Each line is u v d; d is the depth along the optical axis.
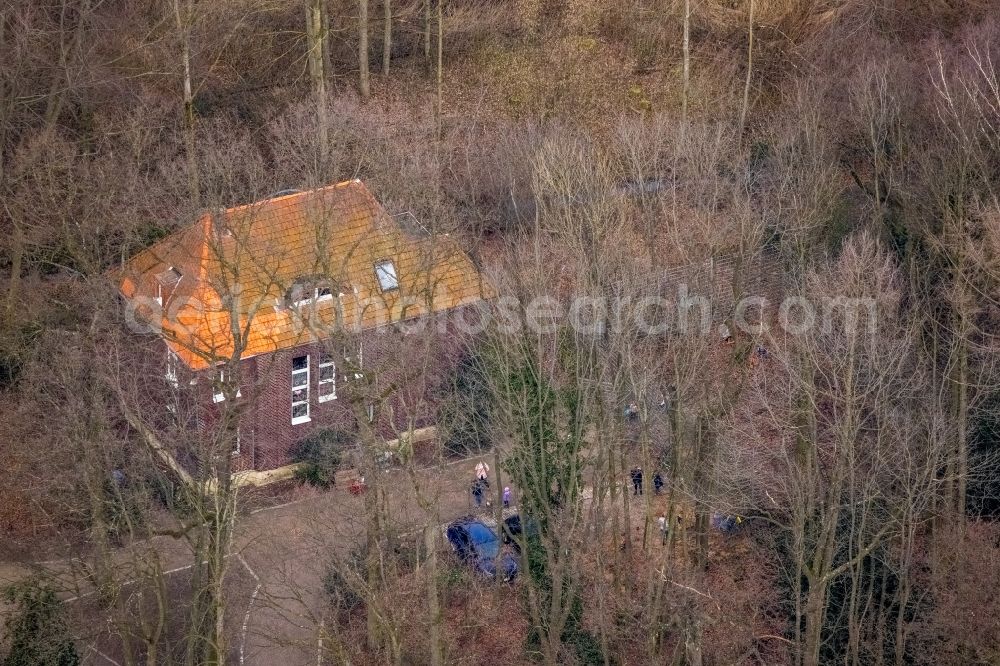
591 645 46.44
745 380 46.44
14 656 43.75
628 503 46.97
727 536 51.25
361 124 56.19
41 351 50.72
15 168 55.19
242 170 57.34
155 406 49.06
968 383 46.59
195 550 43.19
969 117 52.44
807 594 46.47
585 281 43.53
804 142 55.91
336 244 52.38
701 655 45.75
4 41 59.06
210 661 43.78
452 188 54.88
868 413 46.28
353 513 47.66
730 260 48.25
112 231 51.72
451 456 54.69
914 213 51.31
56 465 46.41
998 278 46.09
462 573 47.31
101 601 46.78
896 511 45.66
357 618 48.88
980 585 46.03
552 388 44.12
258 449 53.41
